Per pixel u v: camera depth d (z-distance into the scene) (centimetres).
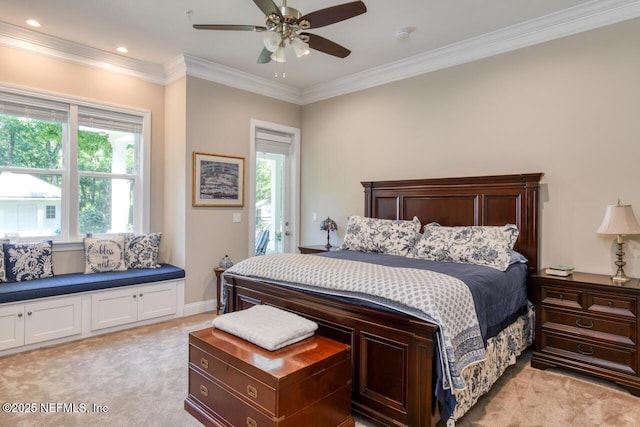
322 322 229
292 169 530
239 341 206
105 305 351
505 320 260
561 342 277
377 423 201
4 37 333
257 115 477
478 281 238
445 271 255
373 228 380
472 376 213
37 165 362
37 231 363
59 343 325
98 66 391
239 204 460
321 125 507
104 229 407
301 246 478
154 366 282
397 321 190
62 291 323
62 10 304
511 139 342
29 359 293
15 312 302
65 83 370
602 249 297
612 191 292
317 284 231
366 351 207
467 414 220
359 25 327
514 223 335
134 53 394
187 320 396
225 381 193
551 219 321
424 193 394
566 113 313
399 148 423
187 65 404
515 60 339
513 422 211
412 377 186
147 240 412
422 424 182
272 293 262
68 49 367
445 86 385
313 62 414
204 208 427
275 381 165
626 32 285
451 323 188
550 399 238
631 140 284
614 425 209
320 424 183
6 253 330
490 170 355
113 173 412
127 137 422
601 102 296
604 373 257
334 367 190
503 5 294
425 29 335
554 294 281
